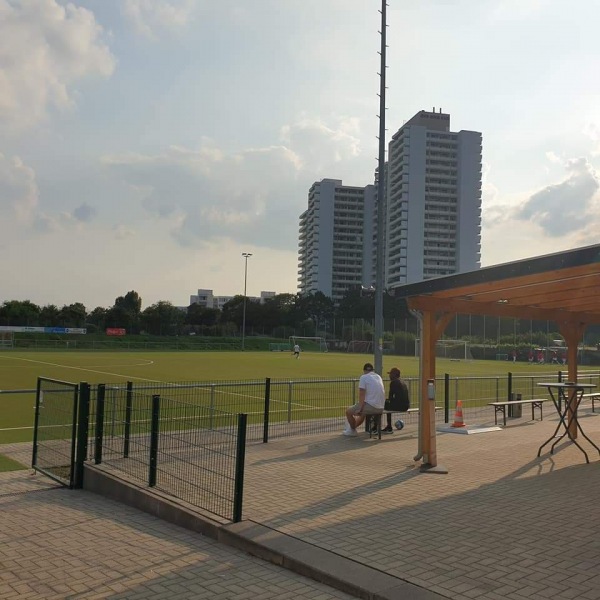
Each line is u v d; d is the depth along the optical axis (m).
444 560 5.30
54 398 9.47
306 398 19.92
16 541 6.16
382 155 14.88
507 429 14.05
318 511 6.83
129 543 6.08
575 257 7.14
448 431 13.52
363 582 4.78
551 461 10.07
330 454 10.56
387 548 5.60
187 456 7.90
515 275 7.90
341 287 175.00
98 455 8.91
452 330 68.88
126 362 44.22
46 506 7.62
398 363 53.00
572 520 6.59
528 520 6.58
